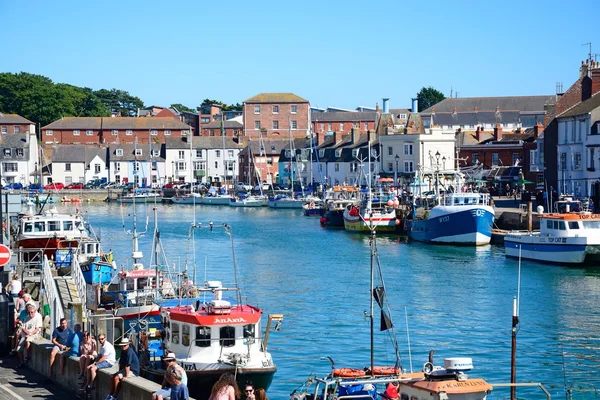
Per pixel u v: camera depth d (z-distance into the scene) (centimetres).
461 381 2417
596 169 9538
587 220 6812
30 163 18238
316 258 7588
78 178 19000
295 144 18550
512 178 12900
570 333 4450
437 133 14262
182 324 3244
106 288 4472
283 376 3684
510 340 4306
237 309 3312
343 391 2872
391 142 14738
